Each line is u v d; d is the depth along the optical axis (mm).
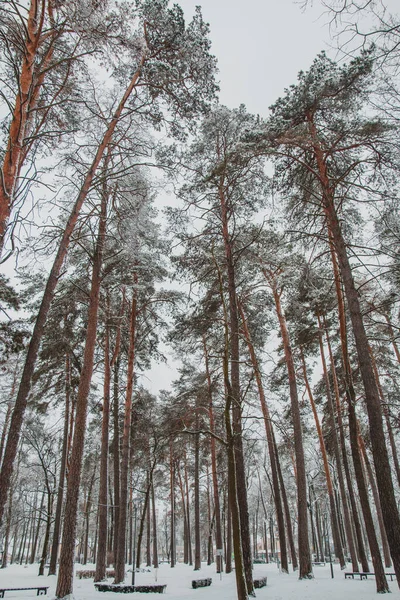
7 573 23453
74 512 10375
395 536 8086
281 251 15859
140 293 18719
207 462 33781
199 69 10891
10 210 7180
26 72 8164
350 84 10188
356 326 10086
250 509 56750
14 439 7117
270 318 19766
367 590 11195
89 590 13984
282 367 22562
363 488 11180
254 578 13648
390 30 5594
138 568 23531
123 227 12422
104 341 20344
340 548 21547
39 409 19984
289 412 23406
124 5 9344
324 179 11617
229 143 14453
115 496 22312
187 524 40719
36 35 8453
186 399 18688
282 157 12195
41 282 17578
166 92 11344
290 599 10203
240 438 12125
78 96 10430
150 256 17281
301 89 11109
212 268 15414
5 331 13570
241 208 15867
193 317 16094
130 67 11102
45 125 10266
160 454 18375
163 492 41625
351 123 10695
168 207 15297
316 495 35938
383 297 15984
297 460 16156
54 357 17906
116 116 11297
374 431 9008
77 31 8828
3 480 6773
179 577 20609
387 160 10516
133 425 22844
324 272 14812
